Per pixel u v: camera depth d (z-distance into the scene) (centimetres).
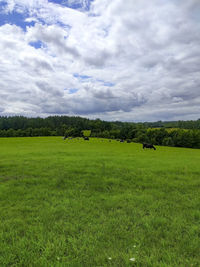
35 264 279
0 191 666
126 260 281
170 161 1603
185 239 349
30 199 593
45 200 581
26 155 1839
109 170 1088
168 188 743
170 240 349
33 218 444
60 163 1302
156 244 337
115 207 525
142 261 284
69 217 451
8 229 389
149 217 454
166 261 287
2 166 1165
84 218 444
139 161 1527
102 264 279
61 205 531
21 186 739
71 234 369
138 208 517
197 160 1786
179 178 925
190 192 693
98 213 478
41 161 1395
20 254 303
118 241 342
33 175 938
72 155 1931
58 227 397
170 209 514
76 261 285
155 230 387
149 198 604
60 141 5434
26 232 374
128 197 612
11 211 490
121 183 812
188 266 275
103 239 350
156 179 888
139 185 786
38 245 326
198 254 306
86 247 318
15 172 996
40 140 5738
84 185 770
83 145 3966
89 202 562
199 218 452
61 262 282
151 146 3844
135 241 343
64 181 823
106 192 686
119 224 411
